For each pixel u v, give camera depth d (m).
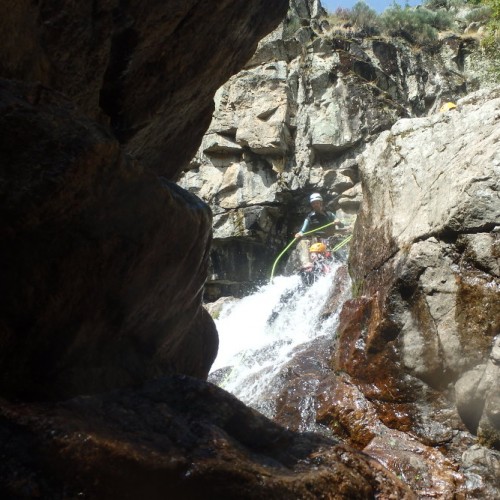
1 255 2.85
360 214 8.70
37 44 3.52
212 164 19.20
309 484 3.28
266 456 3.43
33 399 3.14
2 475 2.54
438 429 6.29
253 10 5.05
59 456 2.63
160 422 3.19
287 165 19.06
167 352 4.32
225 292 18.98
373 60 20.92
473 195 6.61
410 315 6.79
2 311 2.92
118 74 4.27
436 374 6.50
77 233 3.06
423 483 5.68
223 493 2.94
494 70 21.09
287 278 16.16
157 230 3.43
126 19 4.07
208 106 5.48
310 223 15.52
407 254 7.05
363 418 6.60
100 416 3.04
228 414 3.50
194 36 4.62
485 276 6.39
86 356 3.46
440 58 22.17
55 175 2.82
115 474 2.71
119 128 4.55
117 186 3.12
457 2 25.84
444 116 7.92
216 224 18.78
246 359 9.32
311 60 20.09
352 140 19.25
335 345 7.84
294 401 7.11
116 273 3.35
